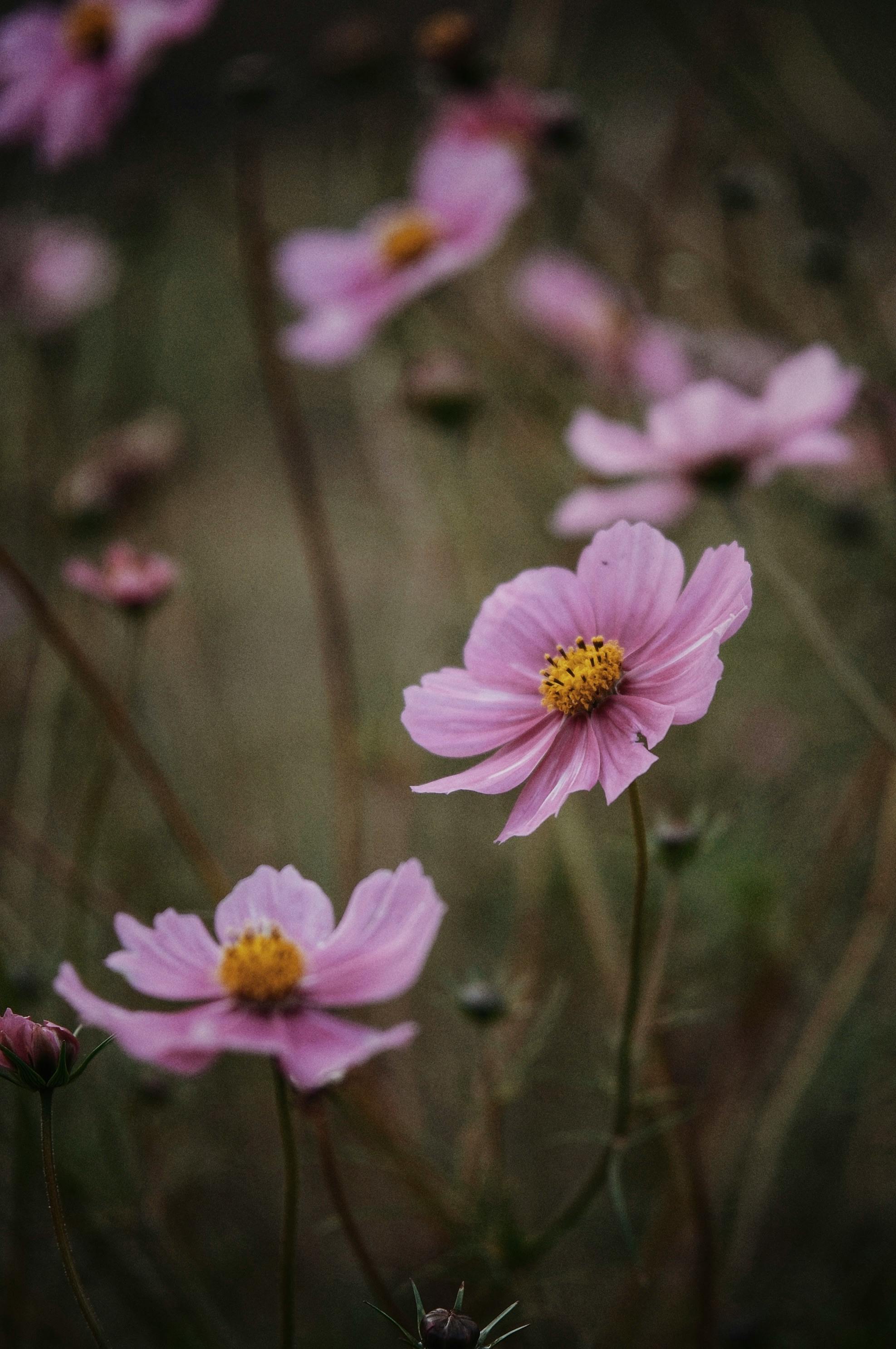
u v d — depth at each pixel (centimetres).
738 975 78
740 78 97
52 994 73
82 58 83
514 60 98
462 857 94
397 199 103
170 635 107
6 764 100
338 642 78
